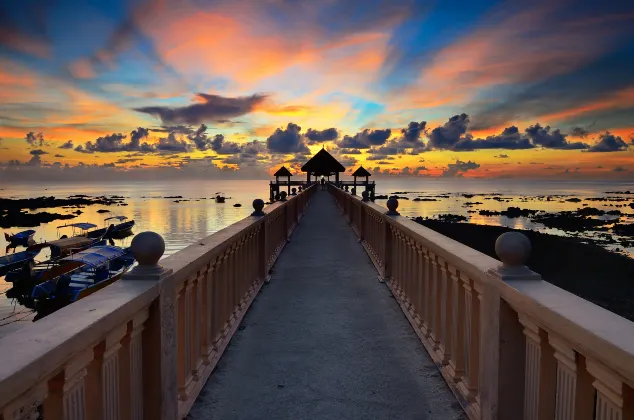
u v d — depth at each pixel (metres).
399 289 6.36
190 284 3.38
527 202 130.12
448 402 3.47
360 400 3.51
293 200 14.49
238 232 5.03
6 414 1.31
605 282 20.08
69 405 1.74
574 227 54.88
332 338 4.89
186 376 3.41
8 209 127.75
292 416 3.27
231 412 3.32
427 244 4.28
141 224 76.19
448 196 175.38
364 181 61.81
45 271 34.12
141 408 2.50
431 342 4.40
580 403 1.90
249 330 5.15
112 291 2.29
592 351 1.60
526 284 2.39
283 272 8.31
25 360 1.36
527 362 2.46
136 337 2.41
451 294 3.90
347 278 7.79
